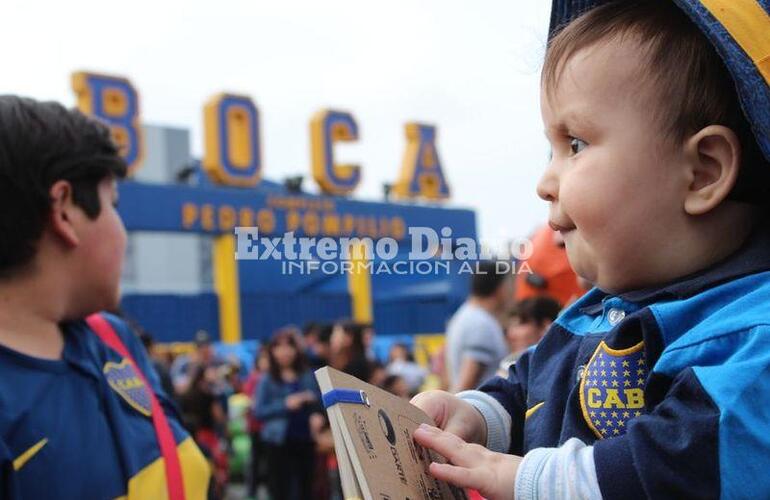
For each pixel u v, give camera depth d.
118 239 1.36
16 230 1.23
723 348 0.75
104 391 1.31
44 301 1.27
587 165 0.82
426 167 18.41
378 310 15.04
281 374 6.63
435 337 13.55
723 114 0.79
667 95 0.80
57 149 1.26
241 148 15.89
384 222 15.50
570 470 0.73
